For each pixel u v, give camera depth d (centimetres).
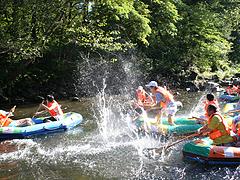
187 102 1519
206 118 934
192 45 2234
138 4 1986
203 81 2070
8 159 814
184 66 2203
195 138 906
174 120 980
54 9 1584
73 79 1906
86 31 1756
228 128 756
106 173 715
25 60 1708
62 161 793
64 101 1661
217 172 697
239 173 687
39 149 884
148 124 956
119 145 897
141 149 859
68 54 1919
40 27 1584
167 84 2061
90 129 1068
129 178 687
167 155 809
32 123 1057
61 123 1049
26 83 1762
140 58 2088
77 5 1764
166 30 2095
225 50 2330
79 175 709
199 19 2192
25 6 1470
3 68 1683
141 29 1939
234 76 2278
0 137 978
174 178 679
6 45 1434
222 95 1514
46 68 1870
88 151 859
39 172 730
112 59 1925
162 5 2077
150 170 724
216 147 727
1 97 1647
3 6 1452
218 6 2470
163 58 2181
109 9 1833
